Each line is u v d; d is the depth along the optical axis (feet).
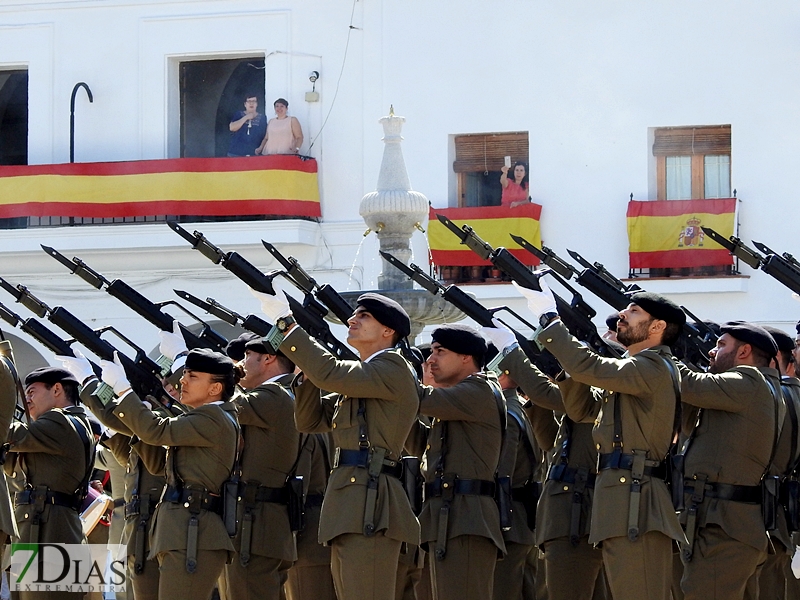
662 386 76.54
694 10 189.78
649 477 76.54
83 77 206.69
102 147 205.57
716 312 187.32
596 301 187.32
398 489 78.74
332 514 77.97
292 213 195.00
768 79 187.73
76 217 203.62
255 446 89.66
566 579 92.12
